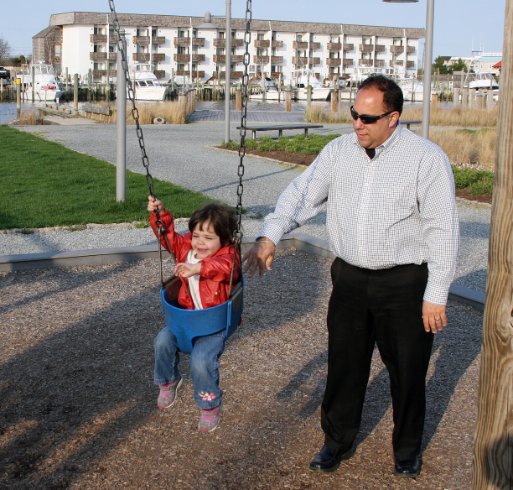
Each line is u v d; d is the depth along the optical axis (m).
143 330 6.29
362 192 3.67
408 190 3.60
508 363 2.94
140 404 4.91
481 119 30.48
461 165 16.86
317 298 7.23
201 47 86.56
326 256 8.83
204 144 21.75
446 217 3.56
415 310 3.75
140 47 84.31
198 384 3.70
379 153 3.62
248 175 15.60
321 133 26.36
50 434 4.51
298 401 4.96
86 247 9.22
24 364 5.57
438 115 30.92
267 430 4.55
